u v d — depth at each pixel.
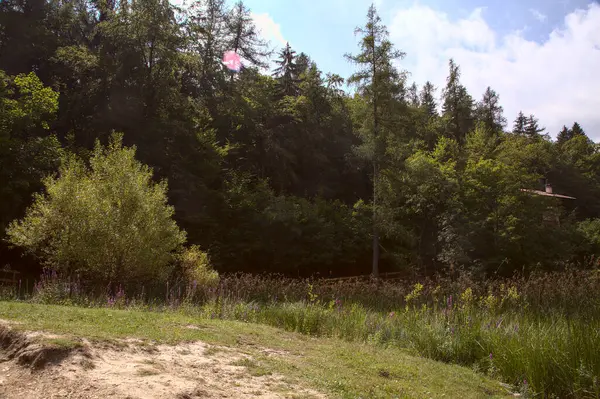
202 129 33.25
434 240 32.25
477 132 45.78
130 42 28.73
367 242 33.91
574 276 12.69
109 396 3.32
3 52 30.62
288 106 43.66
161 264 13.97
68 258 12.52
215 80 37.41
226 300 11.02
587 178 72.94
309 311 9.71
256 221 31.19
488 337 7.71
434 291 12.04
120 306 9.93
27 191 21.92
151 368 4.14
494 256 30.72
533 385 6.09
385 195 31.08
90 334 4.87
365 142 31.59
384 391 4.59
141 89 28.86
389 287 14.44
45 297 10.00
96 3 34.31
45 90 23.16
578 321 7.79
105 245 12.63
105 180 13.72
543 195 36.53
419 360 6.80
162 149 28.20
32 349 4.06
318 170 43.69
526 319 8.69
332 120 45.41
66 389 3.41
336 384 4.50
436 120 54.12
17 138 22.09
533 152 59.03
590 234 39.25
